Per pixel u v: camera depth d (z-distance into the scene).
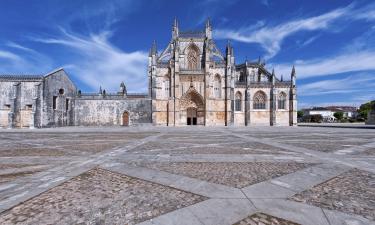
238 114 73.25
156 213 6.06
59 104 61.06
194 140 23.52
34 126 53.16
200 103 71.44
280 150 16.31
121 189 7.95
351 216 5.91
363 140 23.64
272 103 72.94
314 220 5.69
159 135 30.44
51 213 6.07
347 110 185.38
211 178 9.17
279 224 5.49
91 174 9.85
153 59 69.00
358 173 10.09
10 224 5.46
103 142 21.69
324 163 11.95
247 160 12.63
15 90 54.81
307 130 42.91
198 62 75.06
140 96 70.50
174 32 75.75
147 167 11.02
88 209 6.33
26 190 7.72
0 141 22.97
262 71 83.94
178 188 7.97
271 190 7.79
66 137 27.56
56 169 10.61
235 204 6.61
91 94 69.19
